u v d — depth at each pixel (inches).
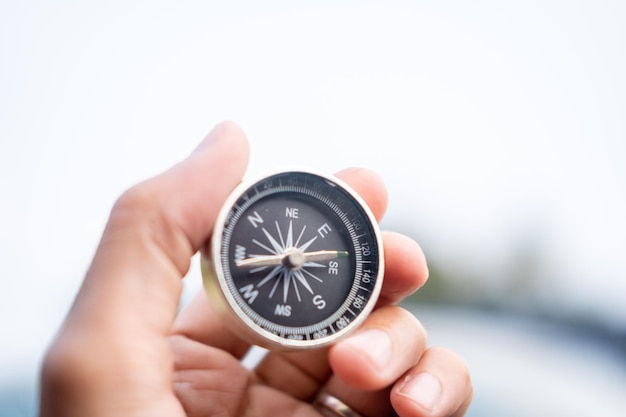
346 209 8.1
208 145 7.5
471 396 8.2
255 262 7.6
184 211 7.2
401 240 8.2
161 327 6.9
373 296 7.9
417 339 7.8
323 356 8.8
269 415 8.3
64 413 6.4
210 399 8.3
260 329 7.5
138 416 6.5
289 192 8.0
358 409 8.4
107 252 6.9
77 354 6.4
